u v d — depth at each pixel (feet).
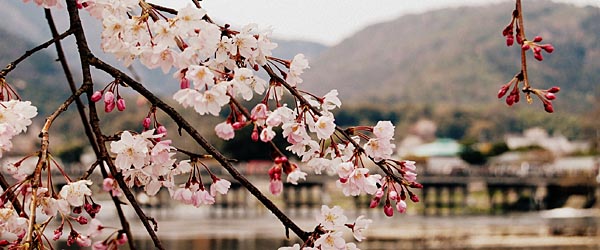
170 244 151.94
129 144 8.54
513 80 7.99
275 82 8.66
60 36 8.74
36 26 460.55
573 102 451.12
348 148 8.99
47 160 8.05
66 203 8.43
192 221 195.83
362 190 8.65
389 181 8.76
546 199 242.58
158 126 8.64
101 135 8.36
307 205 222.69
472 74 590.14
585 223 202.90
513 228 194.08
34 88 263.70
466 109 449.06
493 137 429.38
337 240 8.55
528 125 428.56
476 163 310.04
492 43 612.70
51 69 289.74
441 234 180.96
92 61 8.46
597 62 482.28
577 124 413.18
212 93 8.15
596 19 514.27
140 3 8.66
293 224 8.55
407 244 165.48
